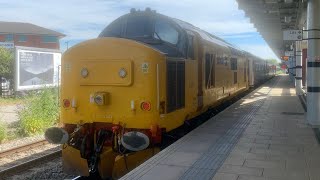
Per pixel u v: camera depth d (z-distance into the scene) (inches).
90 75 326.3
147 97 312.0
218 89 502.0
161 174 255.1
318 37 452.4
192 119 453.1
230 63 592.7
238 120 490.0
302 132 406.6
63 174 345.7
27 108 585.0
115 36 377.7
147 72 312.0
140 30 371.2
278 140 363.6
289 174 254.2
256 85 1253.7
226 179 244.2
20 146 425.7
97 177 338.0
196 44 401.1
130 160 315.0
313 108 448.8
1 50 1164.5
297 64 957.2
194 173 257.0
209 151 317.1
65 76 335.0
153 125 311.3
